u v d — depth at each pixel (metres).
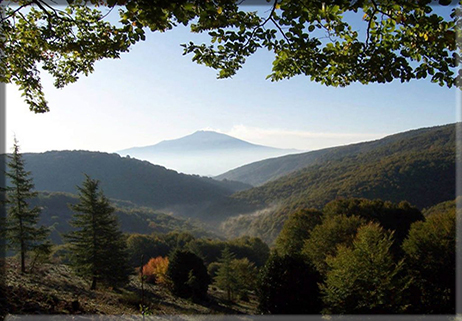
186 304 19.72
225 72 3.99
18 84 4.71
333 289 12.76
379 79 3.48
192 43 3.77
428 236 18.66
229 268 28.45
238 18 3.17
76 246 19.02
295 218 35.88
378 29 3.54
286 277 13.23
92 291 15.94
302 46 3.22
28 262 18.50
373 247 12.66
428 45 3.20
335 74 3.86
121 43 3.40
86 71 5.06
